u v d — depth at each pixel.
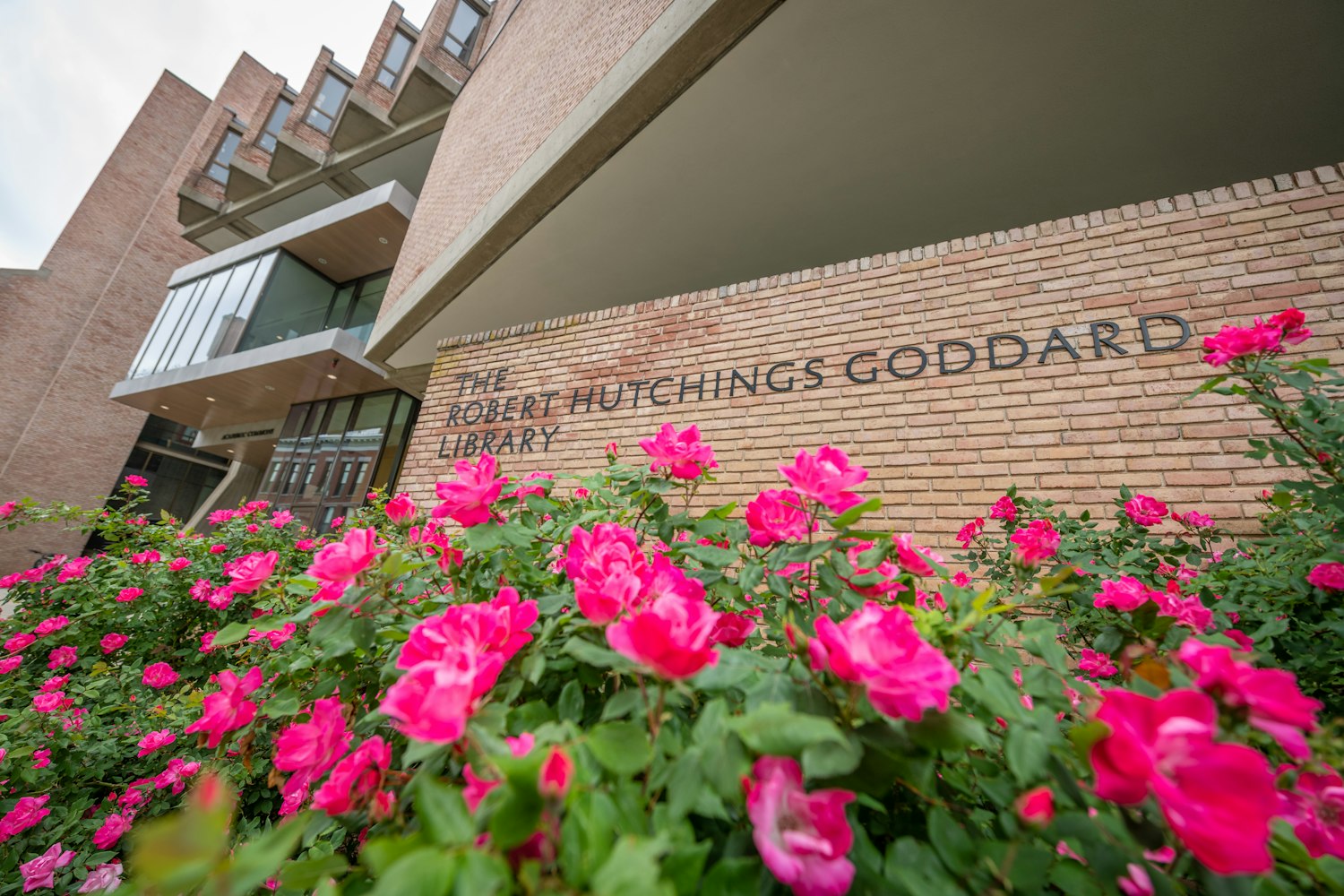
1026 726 0.57
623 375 4.29
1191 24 3.27
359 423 11.14
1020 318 3.12
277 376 11.22
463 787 0.67
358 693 1.07
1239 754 0.45
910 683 0.52
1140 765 0.44
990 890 0.48
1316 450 1.43
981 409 3.04
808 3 3.42
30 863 1.83
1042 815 0.47
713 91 4.04
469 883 0.38
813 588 1.03
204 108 21.33
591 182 4.94
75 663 3.02
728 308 4.05
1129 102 3.79
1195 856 0.46
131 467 17.48
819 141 4.36
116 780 2.38
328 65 14.77
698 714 0.75
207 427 16.52
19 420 15.84
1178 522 2.39
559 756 0.45
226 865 0.37
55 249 17.45
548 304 6.75
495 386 4.91
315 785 1.00
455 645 0.67
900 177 4.61
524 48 7.67
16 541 14.72
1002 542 2.70
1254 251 2.70
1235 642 0.98
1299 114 3.73
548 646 0.81
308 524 10.44
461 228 6.91
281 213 15.98
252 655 1.72
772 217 5.18
